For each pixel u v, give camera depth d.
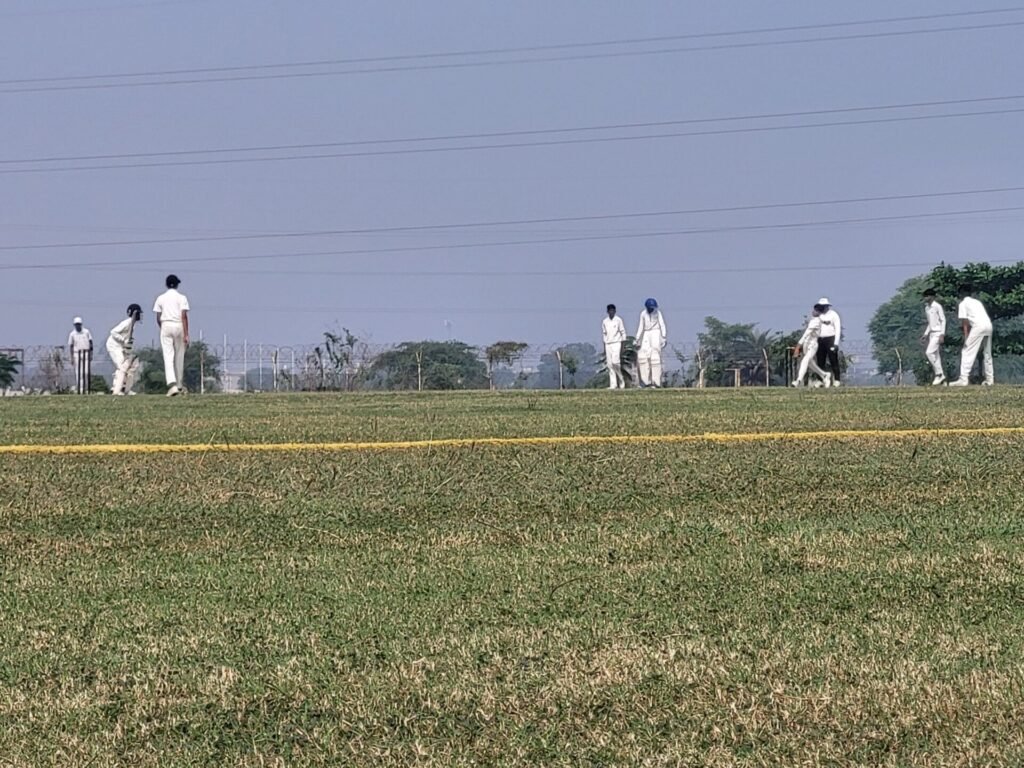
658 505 19.47
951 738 10.19
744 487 20.84
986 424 30.53
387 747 10.26
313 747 10.30
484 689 11.38
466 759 10.02
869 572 15.09
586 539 17.17
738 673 11.64
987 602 13.79
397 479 21.89
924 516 18.28
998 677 11.41
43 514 19.36
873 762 9.81
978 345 58.97
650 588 14.60
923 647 12.31
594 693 11.24
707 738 10.30
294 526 18.34
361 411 37.41
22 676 11.98
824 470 22.45
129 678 11.86
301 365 78.25
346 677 11.77
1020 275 124.88
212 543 17.38
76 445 27.59
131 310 61.94
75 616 13.91
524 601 14.16
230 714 10.96
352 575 15.45
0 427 32.31
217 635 13.09
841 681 11.40
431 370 78.44
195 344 78.56
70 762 10.09
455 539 17.31
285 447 26.86
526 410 36.84
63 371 73.81
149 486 21.53
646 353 68.31
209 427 31.73
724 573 15.18
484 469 22.92
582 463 23.58
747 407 37.06
